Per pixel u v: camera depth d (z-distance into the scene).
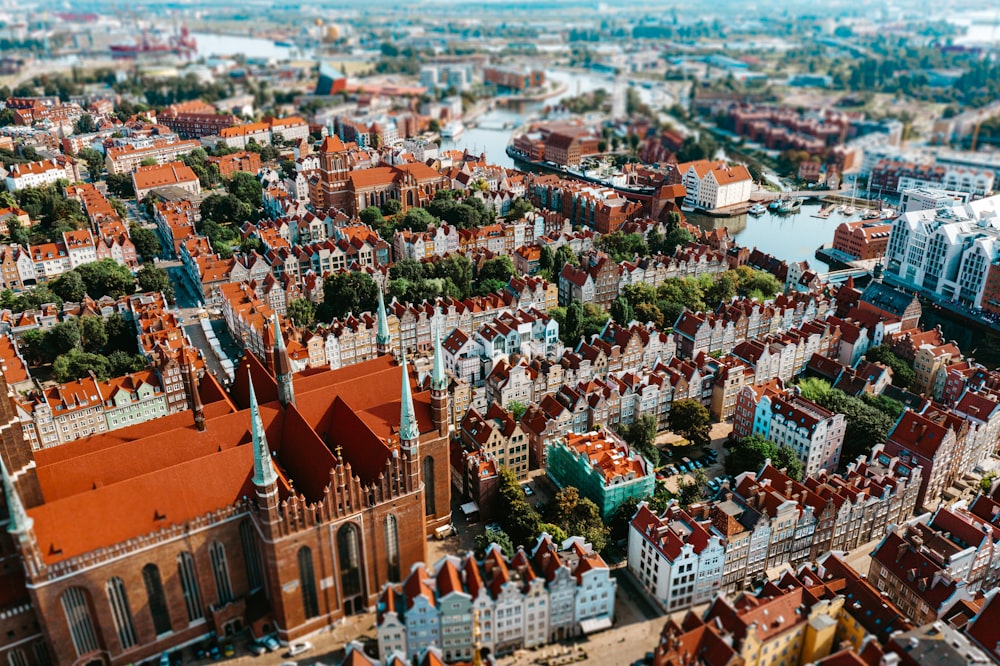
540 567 149.12
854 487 175.12
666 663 128.12
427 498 175.62
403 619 139.12
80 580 130.12
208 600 146.50
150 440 150.25
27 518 122.50
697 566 156.12
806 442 197.38
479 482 180.75
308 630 150.88
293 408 162.38
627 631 153.12
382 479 147.25
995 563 163.12
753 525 160.50
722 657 129.62
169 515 139.12
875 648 127.69
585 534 168.25
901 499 182.00
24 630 135.88
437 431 171.00
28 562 123.62
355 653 124.81
